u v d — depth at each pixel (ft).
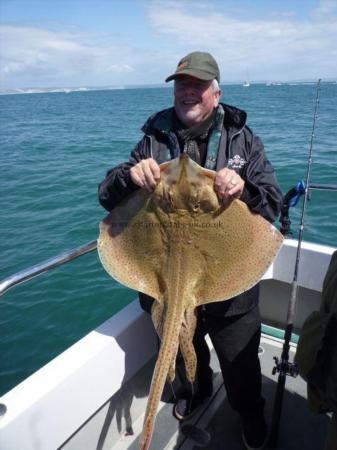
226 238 6.85
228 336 8.34
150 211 6.94
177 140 8.44
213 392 10.39
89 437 8.46
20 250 26.08
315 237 24.21
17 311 20.01
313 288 11.06
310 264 10.96
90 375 7.80
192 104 8.04
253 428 8.72
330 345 5.92
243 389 8.55
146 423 5.53
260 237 6.93
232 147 8.02
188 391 9.37
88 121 131.34
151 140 8.61
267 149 53.11
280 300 12.26
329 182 35.40
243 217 6.86
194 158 8.39
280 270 11.43
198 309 8.07
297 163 42.73
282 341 11.89
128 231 7.30
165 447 8.98
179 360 8.88
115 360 8.38
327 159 44.01
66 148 70.23
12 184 43.45
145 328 9.25
